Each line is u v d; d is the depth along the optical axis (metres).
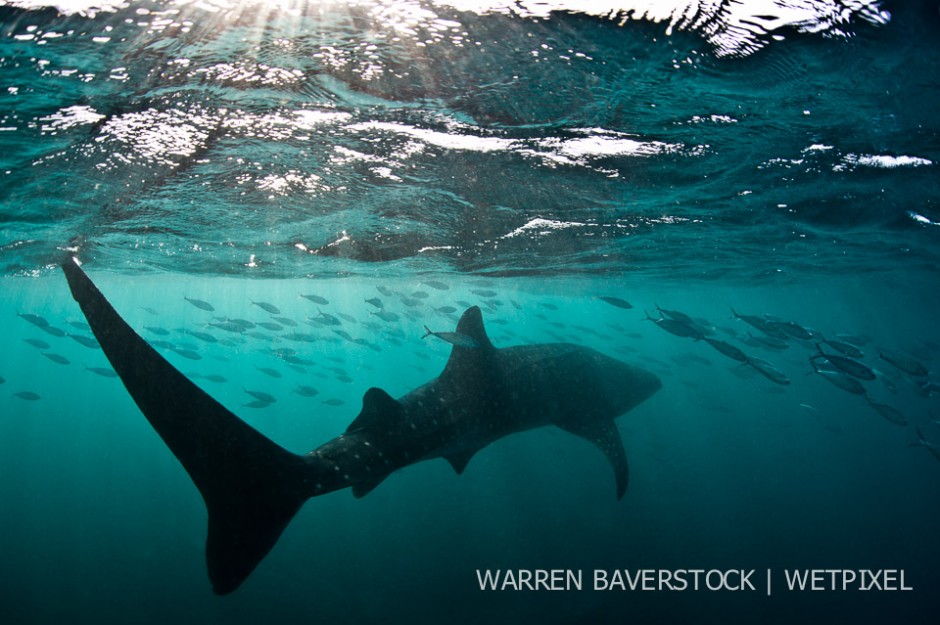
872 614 17.80
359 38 5.01
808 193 11.31
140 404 3.25
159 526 25.08
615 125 7.45
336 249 16.27
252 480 3.64
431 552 21.28
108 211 11.15
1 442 57.00
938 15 5.03
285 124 7.03
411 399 5.51
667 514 26.55
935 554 23.95
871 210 12.73
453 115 6.90
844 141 8.34
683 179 10.10
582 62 5.62
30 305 48.06
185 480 32.78
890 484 46.41
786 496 34.62
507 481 31.34
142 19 4.57
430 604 17.25
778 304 45.75
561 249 17.45
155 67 5.39
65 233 13.50
